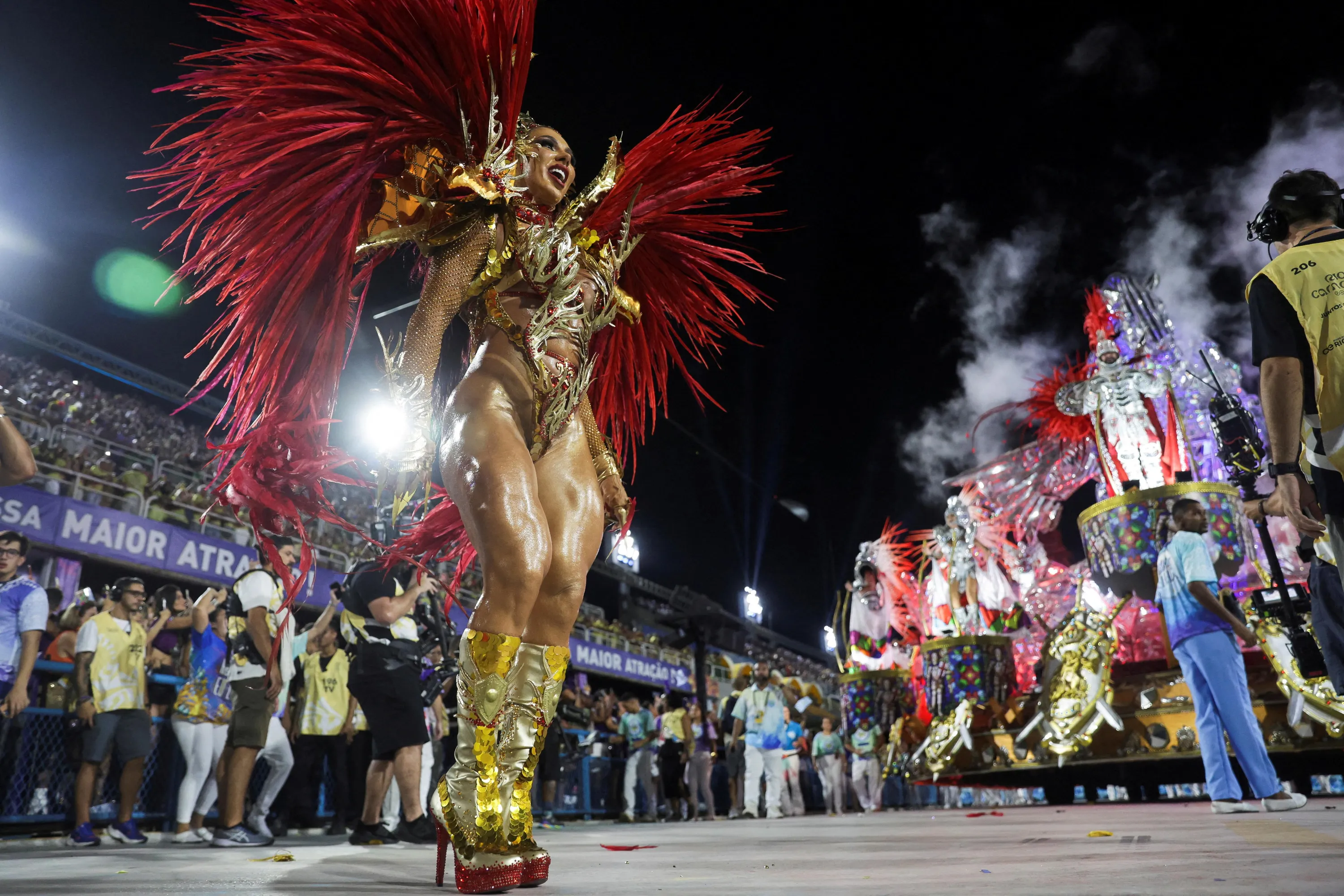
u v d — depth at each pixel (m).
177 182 2.02
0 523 9.56
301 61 2.08
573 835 5.56
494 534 1.80
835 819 7.86
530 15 2.31
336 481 2.07
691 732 10.73
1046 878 1.56
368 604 4.32
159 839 5.86
